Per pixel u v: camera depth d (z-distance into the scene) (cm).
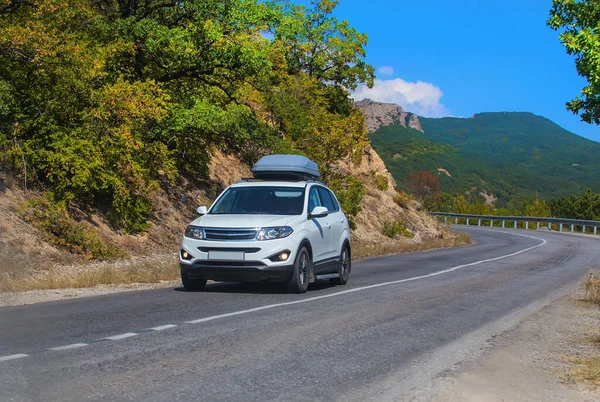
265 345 711
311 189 1348
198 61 2198
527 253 2939
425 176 10056
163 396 498
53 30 1836
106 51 1992
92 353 644
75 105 1934
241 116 2442
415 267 1995
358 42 4594
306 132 2866
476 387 570
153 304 1016
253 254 1141
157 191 2353
